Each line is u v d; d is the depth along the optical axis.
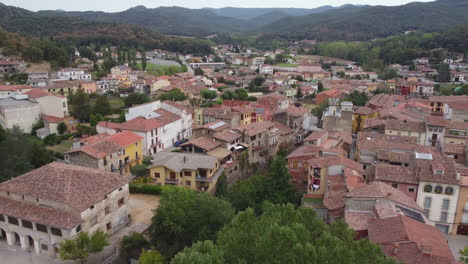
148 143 99.75
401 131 103.88
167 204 59.62
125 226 64.50
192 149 88.25
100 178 60.53
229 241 40.62
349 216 52.50
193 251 37.22
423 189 64.94
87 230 54.78
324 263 34.28
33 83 170.88
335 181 69.06
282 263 35.69
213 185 79.38
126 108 151.12
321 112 151.75
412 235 41.94
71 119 128.25
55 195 54.59
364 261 35.69
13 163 79.75
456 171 65.00
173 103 124.06
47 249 55.28
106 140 84.81
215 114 122.06
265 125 107.25
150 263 48.41
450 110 121.88
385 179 66.56
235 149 93.50
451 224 65.00
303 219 45.03
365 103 168.25
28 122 118.88
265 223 44.22
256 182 77.62
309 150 86.56
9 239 57.72
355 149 106.06
